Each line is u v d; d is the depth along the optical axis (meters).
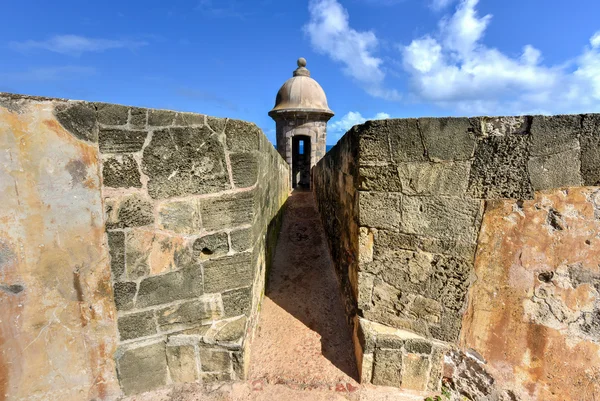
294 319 2.67
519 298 1.81
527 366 1.88
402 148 1.82
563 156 1.62
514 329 1.86
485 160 1.71
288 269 3.61
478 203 1.76
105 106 1.53
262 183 2.63
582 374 1.80
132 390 1.90
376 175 1.92
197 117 1.75
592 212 1.63
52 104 1.44
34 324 1.58
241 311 2.09
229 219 1.95
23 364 1.58
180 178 1.76
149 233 1.74
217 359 1.98
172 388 1.96
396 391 2.03
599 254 1.66
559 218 1.68
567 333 1.78
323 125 9.65
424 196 1.84
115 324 1.78
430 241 1.88
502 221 1.75
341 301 2.89
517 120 1.64
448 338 1.97
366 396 1.98
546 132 1.61
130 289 1.76
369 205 1.97
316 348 2.35
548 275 1.75
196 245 1.88
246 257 2.04
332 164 3.79
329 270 3.54
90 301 1.69
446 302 1.93
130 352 1.83
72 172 1.53
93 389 1.80
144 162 1.66
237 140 1.90
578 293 1.73
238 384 2.00
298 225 5.29
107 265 1.69
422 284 1.95
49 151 1.46
